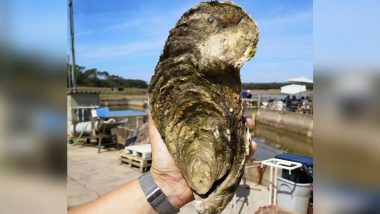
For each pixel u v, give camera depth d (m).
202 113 0.30
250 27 0.26
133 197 0.26
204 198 0.25
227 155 0.26
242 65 0.26
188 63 0.28
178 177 0.27
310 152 4.21
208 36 0.27
